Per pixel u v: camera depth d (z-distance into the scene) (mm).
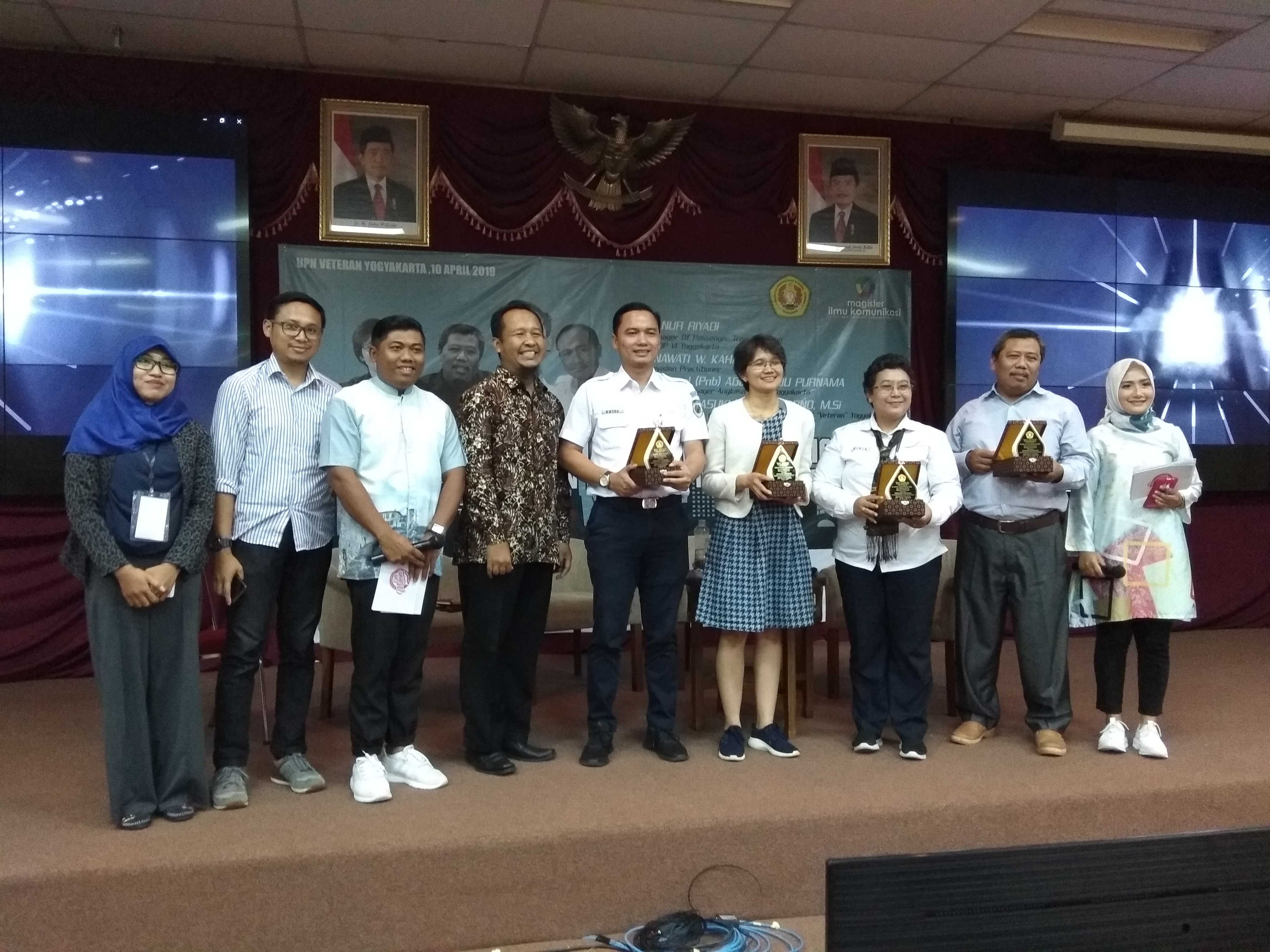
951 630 3500
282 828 2328
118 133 4246
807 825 2414
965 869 1870
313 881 2174
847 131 5145
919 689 2939
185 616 2414
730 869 2377
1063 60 4492
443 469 2730
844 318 5098
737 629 2863
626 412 2895
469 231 4707
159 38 4188
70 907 2076
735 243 5004
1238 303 5445
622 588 2846
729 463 2975
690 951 2186
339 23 4062
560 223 4801
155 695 2408
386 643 2594
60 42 4227
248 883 2146
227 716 2566
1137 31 4254
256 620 2580
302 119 4516
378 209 4578
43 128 4176
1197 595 5477
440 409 2754
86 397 4234
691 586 3293
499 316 2836
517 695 2893
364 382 2682
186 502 2422
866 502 2840
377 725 2600
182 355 4309
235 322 4359
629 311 2912
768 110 5062
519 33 4176
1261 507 5598
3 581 4238
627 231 4867
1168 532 2961
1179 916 1945
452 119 4652
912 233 5203
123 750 2328
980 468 3080
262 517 2590
